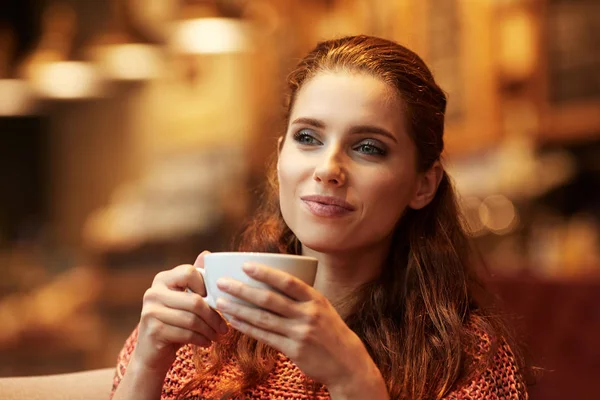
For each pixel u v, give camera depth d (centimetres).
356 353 106
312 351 103
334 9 473
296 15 491
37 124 902
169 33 594
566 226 337
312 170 125
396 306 139
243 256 101
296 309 101
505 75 361
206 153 674
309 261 103
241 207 572
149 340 115
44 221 897
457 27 380
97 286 529
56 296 488
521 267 324
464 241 151
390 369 131
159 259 584
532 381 152
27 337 408
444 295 137
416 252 141
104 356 468
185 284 113
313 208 125
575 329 242
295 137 129
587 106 325
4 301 489
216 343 135
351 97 126
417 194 138
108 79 584
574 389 242
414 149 132
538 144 356
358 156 127
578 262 309
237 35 460
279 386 128
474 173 390
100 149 840
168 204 643
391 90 128
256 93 577
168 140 752
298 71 136
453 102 390
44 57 571
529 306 254
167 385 135
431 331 134
